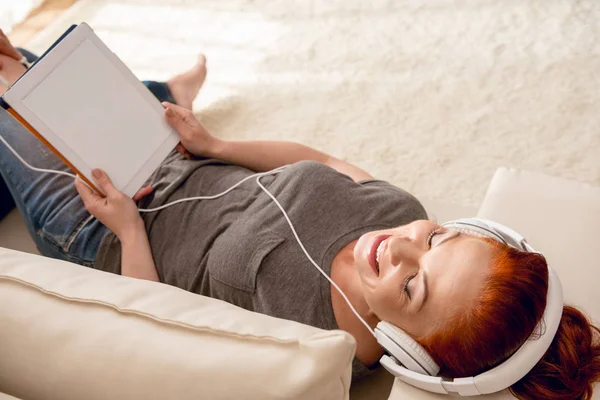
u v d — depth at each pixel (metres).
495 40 1.72
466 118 1.56
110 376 0.69
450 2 1.86
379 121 1.60
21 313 0.75
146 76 1.82
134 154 1.12
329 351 0.60
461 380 0.80
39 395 0.75
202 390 0.64
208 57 1.86
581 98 1.55
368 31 1.83
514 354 0.78
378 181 1.15
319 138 1.58
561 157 1.45
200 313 0.72
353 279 0.98
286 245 1.01
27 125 1.00
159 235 1.14
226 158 1.22
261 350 0.64
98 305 0.74
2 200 1.42
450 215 1.33
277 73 1.77
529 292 0.77
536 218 1.03
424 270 0.84
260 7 1.98
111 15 2.05
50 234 1.18
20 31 2.02
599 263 0.96
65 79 1.03
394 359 0.87
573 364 0.80
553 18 1.74
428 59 1.72
